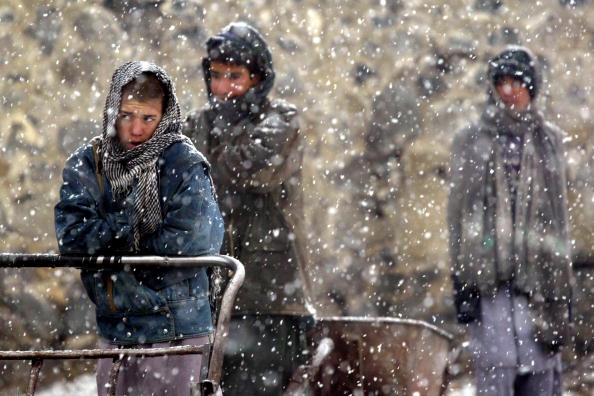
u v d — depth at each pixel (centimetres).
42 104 3456
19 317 3269
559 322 2531
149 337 1589
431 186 3891
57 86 3491
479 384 2516
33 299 3294
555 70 3912
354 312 3828
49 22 3506
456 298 2556
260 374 2189
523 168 2556
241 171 2189
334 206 3853
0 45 3438
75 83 3516
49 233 3403
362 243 3862
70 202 1595
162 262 1540
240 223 2208
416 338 2216
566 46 3931
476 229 2539
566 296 2550
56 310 3338
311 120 3847
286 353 2197
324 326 2228
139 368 1596
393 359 2211
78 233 1572
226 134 2222
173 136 1612
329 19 3891
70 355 1395
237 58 2225
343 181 3869
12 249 3347
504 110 2586
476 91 3928
